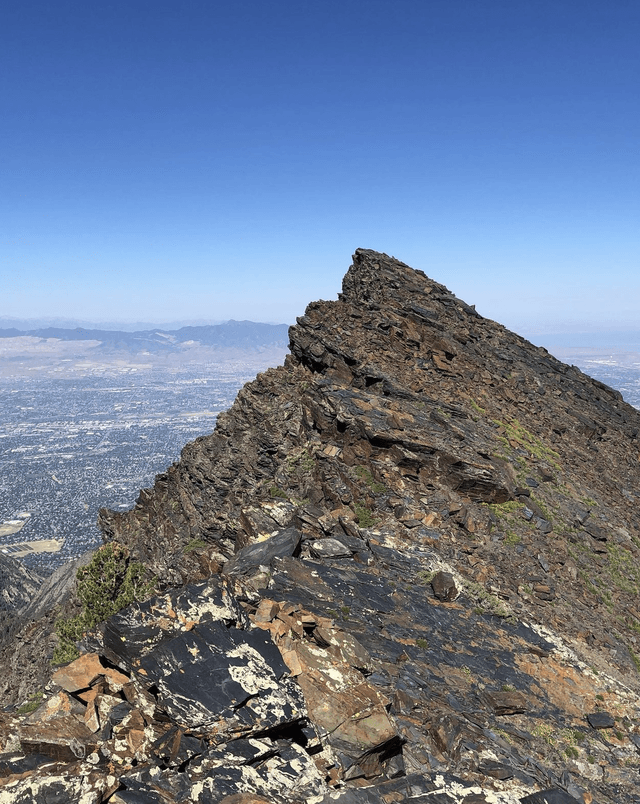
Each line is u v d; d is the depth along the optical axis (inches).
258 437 1768.0
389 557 1090.1
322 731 533.6
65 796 406.0
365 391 1801.2
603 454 2155.5
